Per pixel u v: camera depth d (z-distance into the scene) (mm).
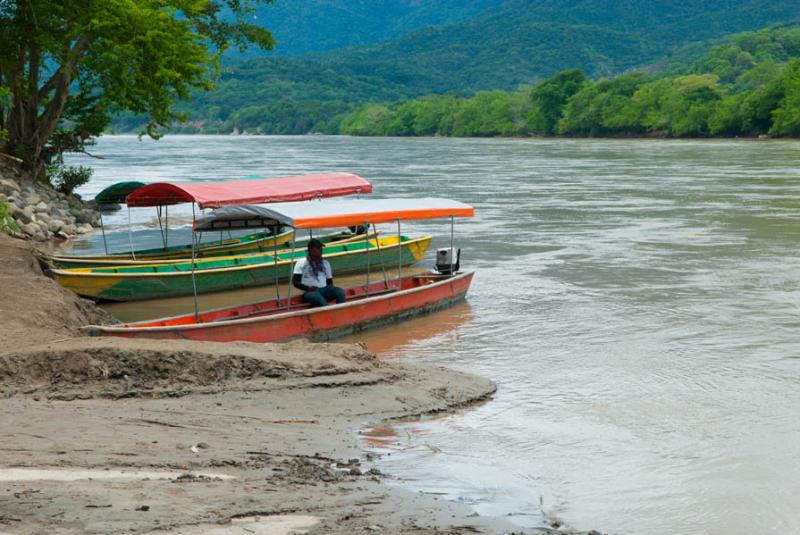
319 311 14367
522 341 14477
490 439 9492
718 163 67812
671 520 7527
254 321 13492
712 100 138750
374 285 17656
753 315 16047
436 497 7629
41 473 7117
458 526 6867
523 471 8547
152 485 6980
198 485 7109
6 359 10367
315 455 8586
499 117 185125
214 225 17875
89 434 8531
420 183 49844
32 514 6008
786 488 8242
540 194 41688
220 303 18547
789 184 45656
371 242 22719
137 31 31469
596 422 10211
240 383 10625
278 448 8688
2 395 9836
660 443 9484
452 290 17234
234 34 40438
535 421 10195
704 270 20734
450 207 17125
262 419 9633
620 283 19344
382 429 9688
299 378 10891
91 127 36781
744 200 37125
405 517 6918
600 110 156125
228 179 53688
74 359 10492
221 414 9656
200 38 34219
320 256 15961
